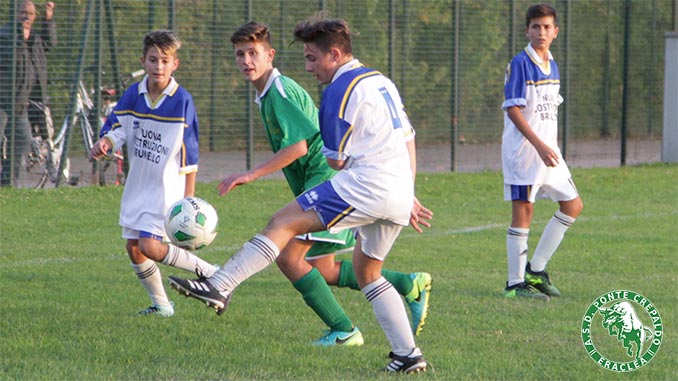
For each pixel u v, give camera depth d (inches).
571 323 878.4
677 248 1304.1
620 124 2468.0
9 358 727.1
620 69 2485.2
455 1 2244.1
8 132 1770.4
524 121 1013.8
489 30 2314.2
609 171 2277.3
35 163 1801.2
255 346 779.4
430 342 801.6
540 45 1034.7
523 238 1011.9
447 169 2293.3
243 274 670.5
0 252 1219.9
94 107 1862.7
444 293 1011.3
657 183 2073.1
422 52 2234.3
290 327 850.8
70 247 1264.8
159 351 756.0
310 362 730.2
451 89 2263.8
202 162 2034.9
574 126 2431.1
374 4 2162.9
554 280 1088.2
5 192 1723.7
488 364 732.7
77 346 767.1
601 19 2452.0
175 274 1107.3
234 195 1791.3
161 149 860.0
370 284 707.4
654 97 2522.1
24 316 871.7
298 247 783.7
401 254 1245.7
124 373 695.1
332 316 791.7
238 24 2049.7
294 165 808.3
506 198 1033.5
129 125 875.4
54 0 1803.6
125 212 873.5
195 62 2011.6
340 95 671.1
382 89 685.3
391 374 700.0
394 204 673.0
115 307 922.7
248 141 2071.9
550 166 991.6
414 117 2239.2
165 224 807.7
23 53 1769.2
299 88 792.3
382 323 706.2
